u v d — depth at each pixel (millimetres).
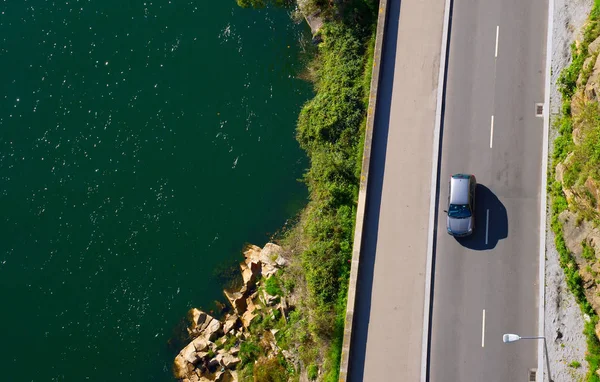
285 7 67562
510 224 54000
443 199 55500
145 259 64000
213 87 67188
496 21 57438
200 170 65250
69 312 63469
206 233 63875
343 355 53719
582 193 49094
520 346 51938
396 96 58000
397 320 54188
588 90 50344
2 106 69625
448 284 53969
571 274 49656
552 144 54250
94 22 71250
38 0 72875
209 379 60500
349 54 62750
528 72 56094
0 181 67250
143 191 65562
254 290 61781
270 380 58625
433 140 56625
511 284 53031
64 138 67875
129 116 67688
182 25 69750
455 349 52906
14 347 63125
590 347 48719
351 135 60812
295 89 65250
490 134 55781
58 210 65875
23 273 64562
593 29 51844
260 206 63469
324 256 57844
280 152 64125
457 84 57156
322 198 60312
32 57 70938
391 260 55250
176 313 62688
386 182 56656
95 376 62156
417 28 58969
